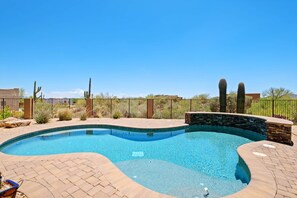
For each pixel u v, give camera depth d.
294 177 3.57
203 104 16.08
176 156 6.23
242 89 12.77
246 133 9.32
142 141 8.12
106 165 4.20
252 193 2.97
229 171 4.98
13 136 7.24
